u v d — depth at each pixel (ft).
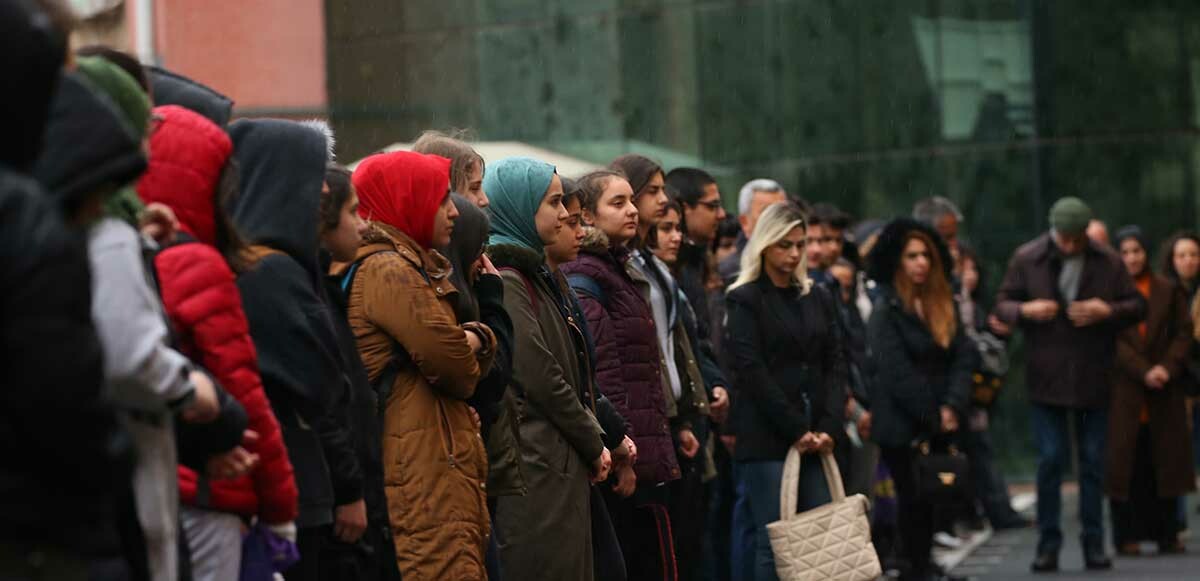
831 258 55.72
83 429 15.08
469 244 31.04
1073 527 73.77
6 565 15.05
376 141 103.45
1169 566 60.13
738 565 47.01
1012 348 92.38
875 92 93.45
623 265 39.01
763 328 45.88
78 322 15.05
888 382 52.95
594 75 98.63
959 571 59.67
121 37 101.45
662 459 38.17
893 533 56.13
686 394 41.78
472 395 30.37
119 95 20.44
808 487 46.32
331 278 27.25
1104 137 91.45
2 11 15.20
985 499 72.13
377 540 27.73
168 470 19.93
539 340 33.40
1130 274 60.59
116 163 17.49
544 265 34.68
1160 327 63.46
